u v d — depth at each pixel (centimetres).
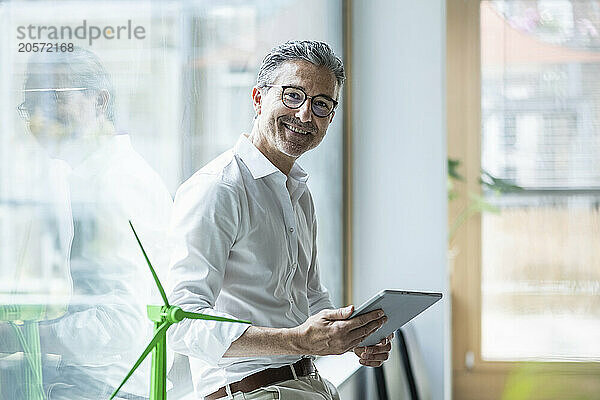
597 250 484
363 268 394
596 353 486
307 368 210
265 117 199
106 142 175
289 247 207
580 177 484
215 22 236
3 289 142
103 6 174
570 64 484
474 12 487
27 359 148
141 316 188
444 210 389
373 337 210
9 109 143
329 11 356
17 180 146
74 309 163
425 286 390
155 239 196
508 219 489
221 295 194
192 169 221
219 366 197
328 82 198
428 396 389
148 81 195
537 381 488
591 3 480
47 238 154
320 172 340
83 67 166
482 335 492
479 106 489
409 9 389
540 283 488
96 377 172
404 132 390
